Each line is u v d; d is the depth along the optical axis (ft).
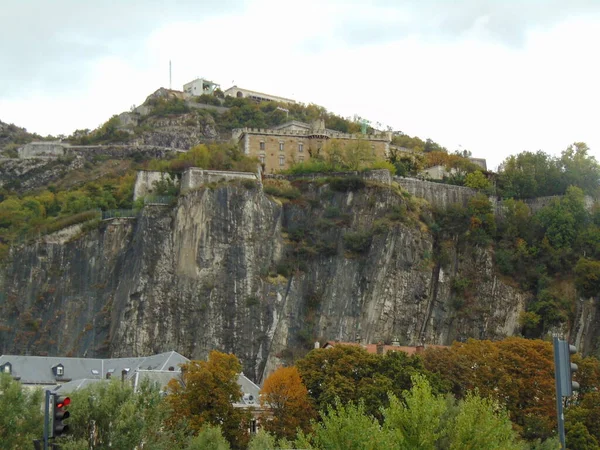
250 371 611.88
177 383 418.51
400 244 652.48
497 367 482.28
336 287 643.86
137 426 315.37
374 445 282.36
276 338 622.54
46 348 628.69
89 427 318.24
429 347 520.42
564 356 214.90
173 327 615.16
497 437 298.97
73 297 645.10
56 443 284.82
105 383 341.62
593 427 447.42
